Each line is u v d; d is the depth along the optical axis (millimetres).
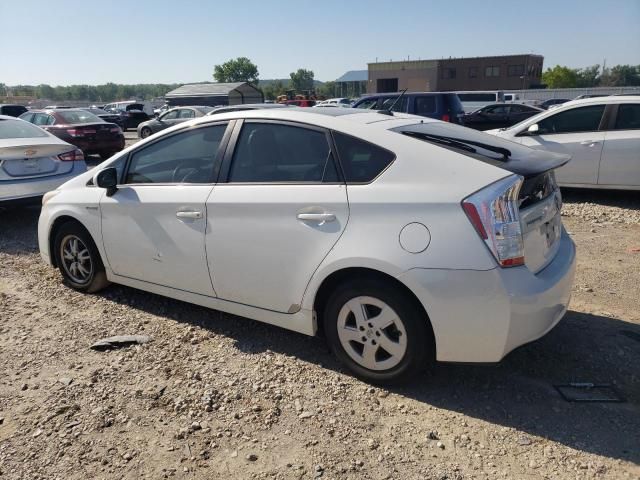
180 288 3965
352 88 100500
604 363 3467
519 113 20453
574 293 4625
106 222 4270
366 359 3193
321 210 3172
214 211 3605
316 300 3318
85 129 15094
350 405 3062
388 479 2502
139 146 4219
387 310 3035
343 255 3062
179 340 3877
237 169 3627
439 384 3254
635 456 2615
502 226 2770
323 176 3271
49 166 7328
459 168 2938
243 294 3605
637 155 7797
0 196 6832
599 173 8102
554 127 8516
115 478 2541
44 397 3191
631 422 2875
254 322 4148
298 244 3254
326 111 3656
